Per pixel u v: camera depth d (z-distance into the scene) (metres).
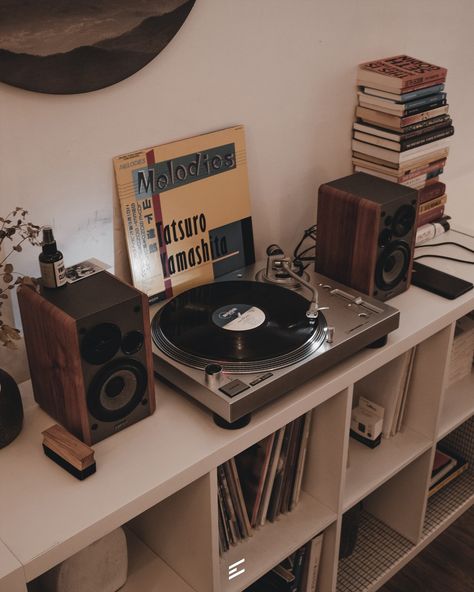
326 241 1.81
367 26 1.97
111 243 1.65
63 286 1.36
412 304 1.83
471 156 2.62
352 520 2.07
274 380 1.41
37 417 1.45
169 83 1.61
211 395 1.38
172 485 1.32
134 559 1.65
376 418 1.96
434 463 2.35
